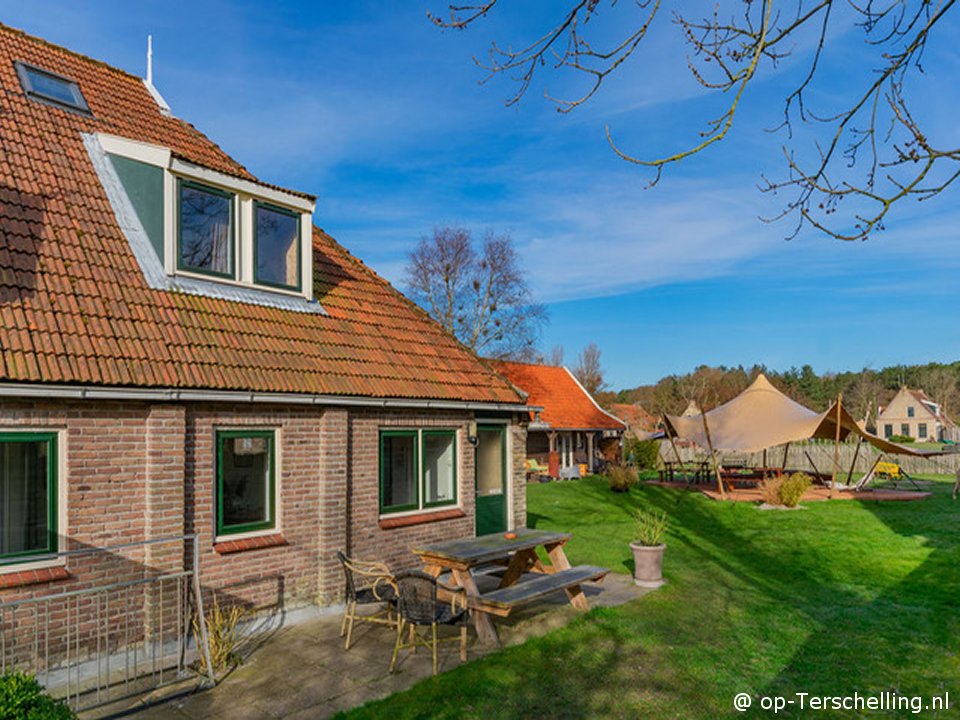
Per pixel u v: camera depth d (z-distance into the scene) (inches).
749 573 455.8
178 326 330.3
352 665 283.6
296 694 254.4
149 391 291.7
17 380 253.3
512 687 261.0
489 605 299.1
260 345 361.4
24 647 258.2
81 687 258.7
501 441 519.2
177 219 358.9
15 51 422.0
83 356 279.0
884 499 822.5
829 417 885.2
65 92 423.2
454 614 287.9
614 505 831.1
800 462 1487.5
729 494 903.1
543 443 1366.9
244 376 332.8
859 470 1397.6
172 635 298.8
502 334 1685.5
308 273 426.3
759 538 586.2
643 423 2260.1
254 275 394.3
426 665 283.3
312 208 423.8
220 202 383.2
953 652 302.5
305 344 388.8
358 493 393.4
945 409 3277.6
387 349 446.3
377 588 330.0
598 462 1487.5
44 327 277.7
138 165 366.3
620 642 311.3
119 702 246.8
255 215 396.8
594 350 2642.7
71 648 270.7
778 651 303.3
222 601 323.0
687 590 406.9
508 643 310.5
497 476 513.7
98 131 399.9
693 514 738.8
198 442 317.7
